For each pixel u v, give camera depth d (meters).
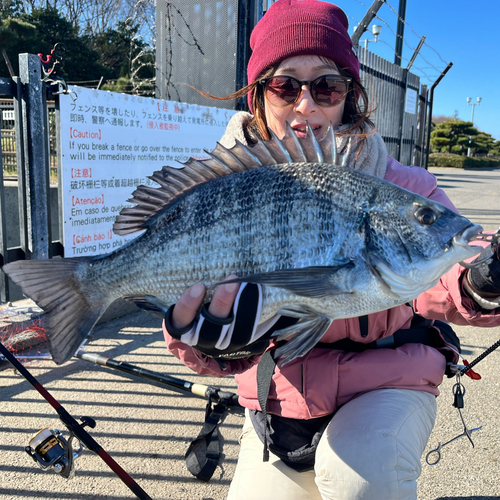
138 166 4.73
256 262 1.34
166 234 1.41
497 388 3.29
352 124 1.77
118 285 1.47
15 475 2.32
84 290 1.49
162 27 7.63
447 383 3.37
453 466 2.44
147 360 3.69
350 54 1.84
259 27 1.95
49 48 22.56
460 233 1.30
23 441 2.59
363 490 1.33
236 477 1.71
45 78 3.96
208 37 7.25
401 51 11.81
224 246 1.36
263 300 1.32
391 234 1.32
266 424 1.58
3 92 3.87
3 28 19.64
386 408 1.48
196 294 1.28
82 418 1.87
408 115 12.98
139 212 1.47
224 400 2.70
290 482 1.63
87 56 24.59
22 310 4.09
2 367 3.43
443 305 1.66
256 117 1.96
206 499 2.20
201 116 5.48
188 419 2.88
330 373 1.60
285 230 1.33
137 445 2.60
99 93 4.22
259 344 1.43
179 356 1.72
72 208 4.11
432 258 1.31
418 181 1.73
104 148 4.34
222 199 1.37
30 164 4.01
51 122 8.03
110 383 3.30
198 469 2.29
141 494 1.77
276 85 1.82
